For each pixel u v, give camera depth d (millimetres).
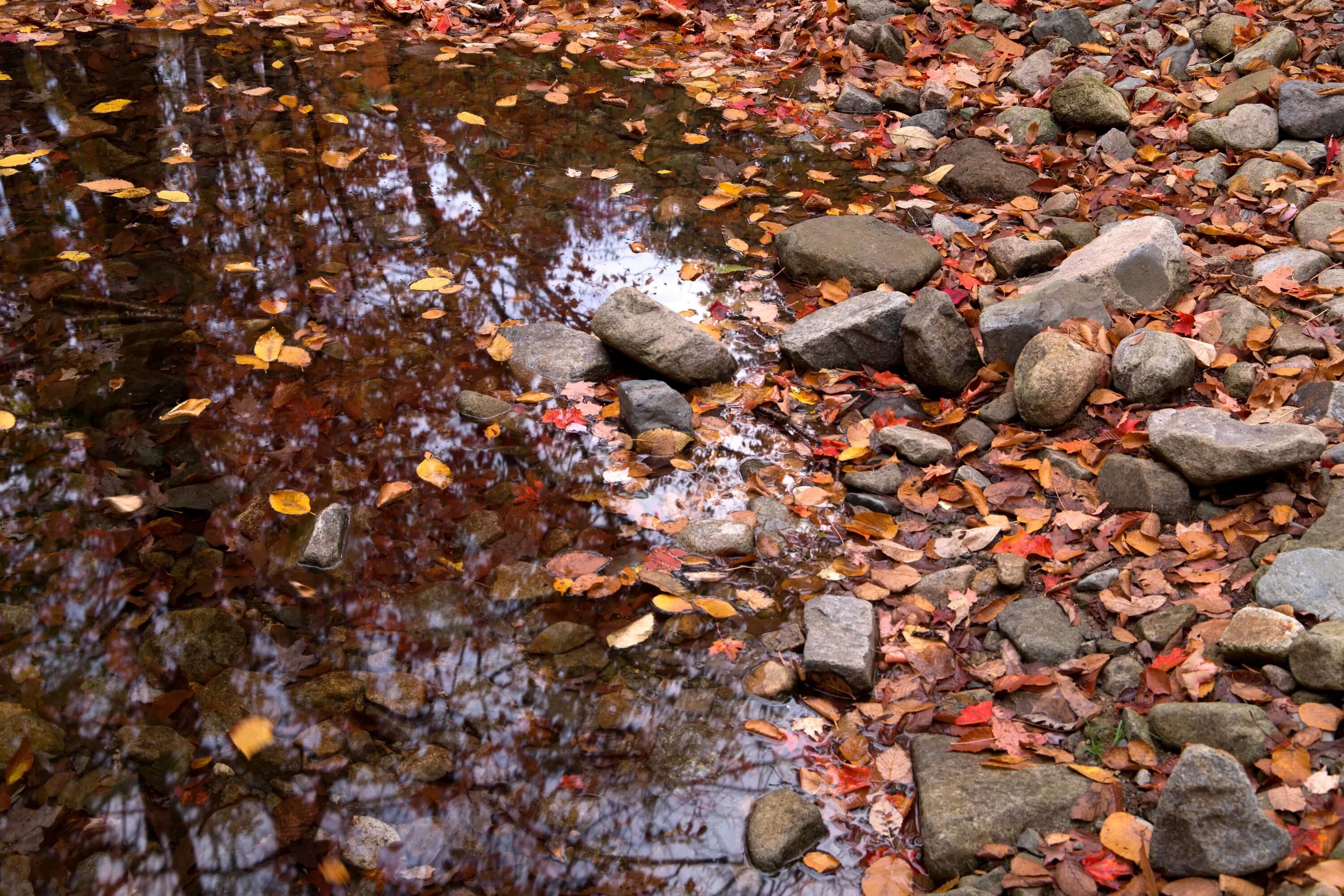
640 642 2781
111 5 6184
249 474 3234
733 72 6105
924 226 4641
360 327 3869
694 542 3078
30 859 2215
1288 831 2059
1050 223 4512
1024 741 2436
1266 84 4836
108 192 4492
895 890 2182
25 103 5164
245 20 6312
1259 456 2850
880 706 2605
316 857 2242
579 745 2514
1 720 2479
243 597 2848
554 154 5105
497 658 2730
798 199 4852
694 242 4516
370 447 3371
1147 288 3723
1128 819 2172
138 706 2547
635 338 3668
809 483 3357
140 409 3434
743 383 3760
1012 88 5527
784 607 2916
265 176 4703
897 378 3740
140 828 2285
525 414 3539
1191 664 2486
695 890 2209
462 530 3109
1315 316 3570
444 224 4488
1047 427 3377
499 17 6516
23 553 2918
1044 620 2760
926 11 6297
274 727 2514
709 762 2484
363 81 5641
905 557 3031
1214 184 4500
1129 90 5195
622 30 6621
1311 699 2346
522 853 2266
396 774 2426
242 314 3879
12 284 3930
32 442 3275
